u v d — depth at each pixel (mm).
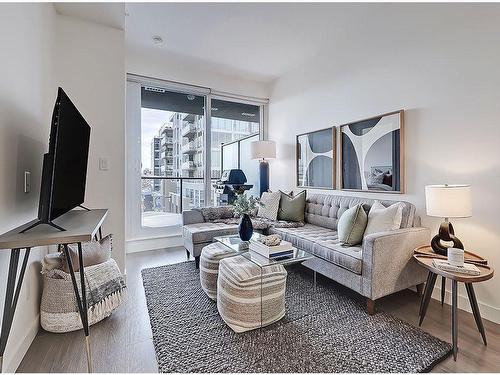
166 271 2861
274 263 1886
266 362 1468
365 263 1970
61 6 2145
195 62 3818
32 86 1683
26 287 1564
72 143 1524
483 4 1953
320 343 1633
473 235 2031
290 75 4094
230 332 1749
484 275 1545
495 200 1906
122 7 2164
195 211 3430
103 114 2404
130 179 3604
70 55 2281
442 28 2201
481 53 1968
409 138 2469
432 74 2279
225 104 4406
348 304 2150
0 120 1268
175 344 1618
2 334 1171
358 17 2830
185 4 2570
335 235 2711
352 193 3064
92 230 1290
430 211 1910
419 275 2156
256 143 4074
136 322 1876
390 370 1409
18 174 1476
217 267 2191
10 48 1377
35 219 1729
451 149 2154
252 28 2984
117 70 2455
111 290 1877
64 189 1421
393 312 2021
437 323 1867
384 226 2217
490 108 1924
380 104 2734
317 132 3574
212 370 1410
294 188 4039
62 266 1736
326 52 3422
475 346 1618
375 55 2775
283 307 1934
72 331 1729
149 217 3779
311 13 2740
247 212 2488
